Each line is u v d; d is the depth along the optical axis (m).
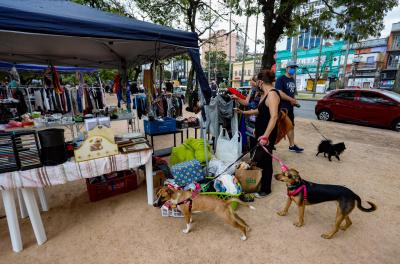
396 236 2.25
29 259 2.00
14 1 2.35
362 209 2.14
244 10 6.83
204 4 11.65
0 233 2.36
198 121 4.82
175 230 2.37
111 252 2.07
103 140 2.36
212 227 2.43
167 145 5.80
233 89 4.21
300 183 2.30
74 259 1.99
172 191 2.38
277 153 4.84
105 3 10.47
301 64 31.84
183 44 2.94
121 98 6.65
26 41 3.80
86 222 2.51
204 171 3.29
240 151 3.64
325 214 2.63
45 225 2.46
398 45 23.91
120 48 4.54
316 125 7.96
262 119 2.79
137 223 2.49
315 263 1.92
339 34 6.58
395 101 7.11
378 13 5.88
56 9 2.49
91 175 2.30
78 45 4.25
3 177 1.88
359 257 1.98
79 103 6.74
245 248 2.11
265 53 6.78
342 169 3.96
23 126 4.18
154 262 1.95
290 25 6.54
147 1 12.17
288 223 2.47
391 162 4.29
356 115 7.92
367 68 26.06
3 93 7.50
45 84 6.46
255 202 2.91
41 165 2.07
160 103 5.56
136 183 3.29
